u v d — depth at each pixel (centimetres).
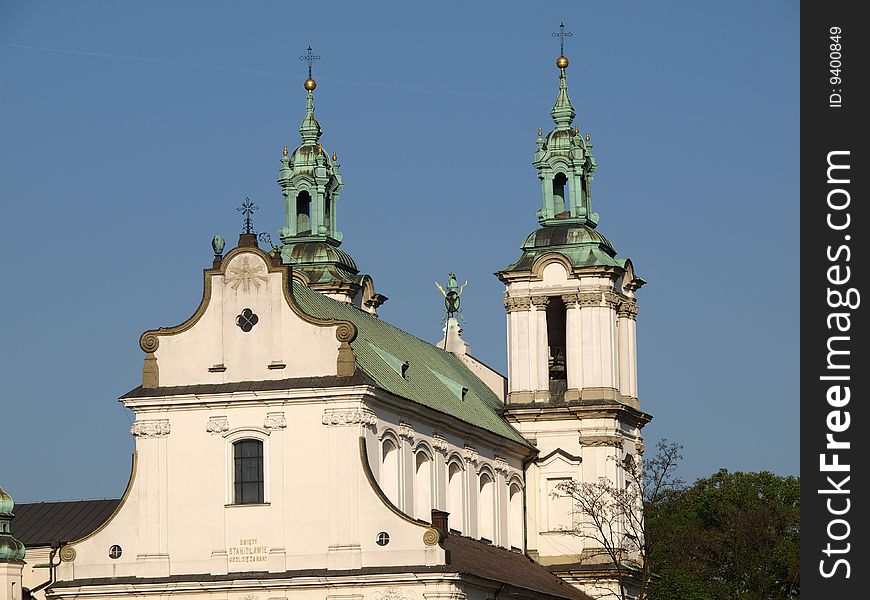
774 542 15388
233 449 10438
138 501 10481
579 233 13188
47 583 12662
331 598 10131
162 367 10575
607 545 12306
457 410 11900
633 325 13412
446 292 13950
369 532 10175
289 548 10256
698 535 15162
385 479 10694
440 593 10000
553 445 12938
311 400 10344
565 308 13175
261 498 10350
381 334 12112
